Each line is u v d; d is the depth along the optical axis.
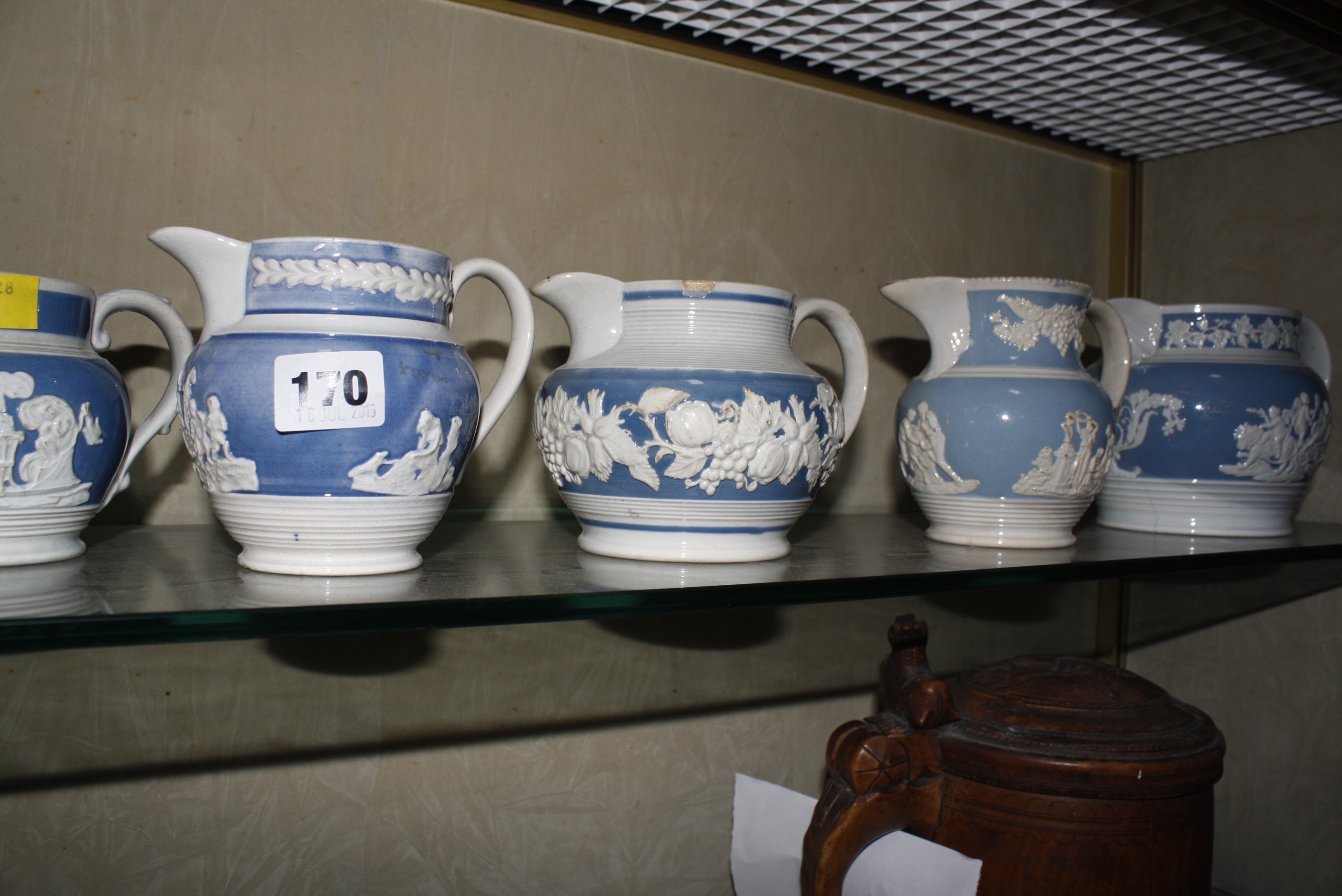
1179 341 0.87
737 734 0.94
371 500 0.51
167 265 0.68
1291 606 0.98
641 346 0.62
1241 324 0.85
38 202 0.64
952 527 0.75
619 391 0.59
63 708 0.68
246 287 0.53
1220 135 1.04
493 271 0.59
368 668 0.77
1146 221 1.14
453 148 0.78
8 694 0.66
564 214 0.82
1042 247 1.11
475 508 0.80
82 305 0.54
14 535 0.52
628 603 0.50
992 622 1.09
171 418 0.59
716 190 0.90
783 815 0.73
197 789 0.72
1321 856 0.96
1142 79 0.90
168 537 0.65
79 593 0.46
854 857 0.65
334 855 0.76
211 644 0.72
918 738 0.67
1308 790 0.97
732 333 0.61
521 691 0.83
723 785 0.93
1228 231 1.06
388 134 0.75
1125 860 0.63
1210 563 0.72
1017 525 0.73
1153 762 0.63
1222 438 0.82
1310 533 0.89
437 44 0.77
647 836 0.89
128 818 0.70
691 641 0.91
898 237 1.01
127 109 0.67
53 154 0.65
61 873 0.68
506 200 0.80
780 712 0.96
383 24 0.75
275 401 0.49
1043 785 0.63
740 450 0.57
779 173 0.93
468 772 0.81
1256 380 0.83
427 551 0.64
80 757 0.68
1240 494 0.83
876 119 0.99
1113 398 0.81
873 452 0.99
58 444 0.52
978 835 0.65
